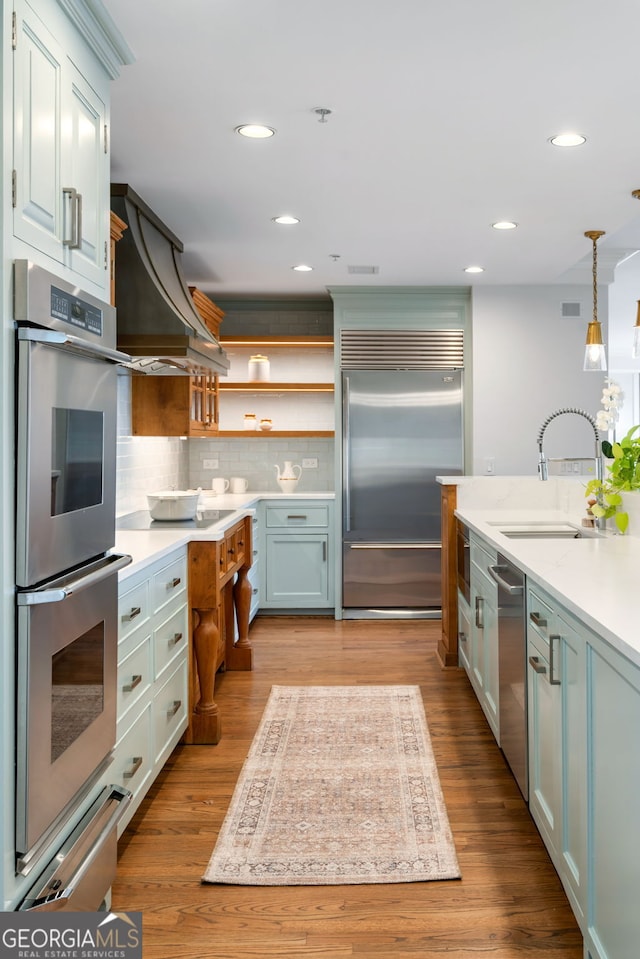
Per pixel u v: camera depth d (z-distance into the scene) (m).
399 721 3.63
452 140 2.96
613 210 3.87
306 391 6.12
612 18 2.11
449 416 5.80
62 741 1.72
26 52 1.58
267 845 2.48
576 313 5.69
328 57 2.32
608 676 1.63
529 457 5.70
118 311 3.60
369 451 5.81
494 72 2.42
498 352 5.70
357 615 5.86
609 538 3.12
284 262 4.96
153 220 3.89
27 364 1.53
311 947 1.96
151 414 4.54
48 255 1.71
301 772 3.06
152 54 2.30
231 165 3.22
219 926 2.05
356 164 3.21
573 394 5.70
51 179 1.72
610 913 1.62
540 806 2.32
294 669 4.52
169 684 2.98
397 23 2.14
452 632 4.52
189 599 3.35
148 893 2.22
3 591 1.49
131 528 3.62
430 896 2.19
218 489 5.89
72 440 1.77
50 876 1.63
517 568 2.62
